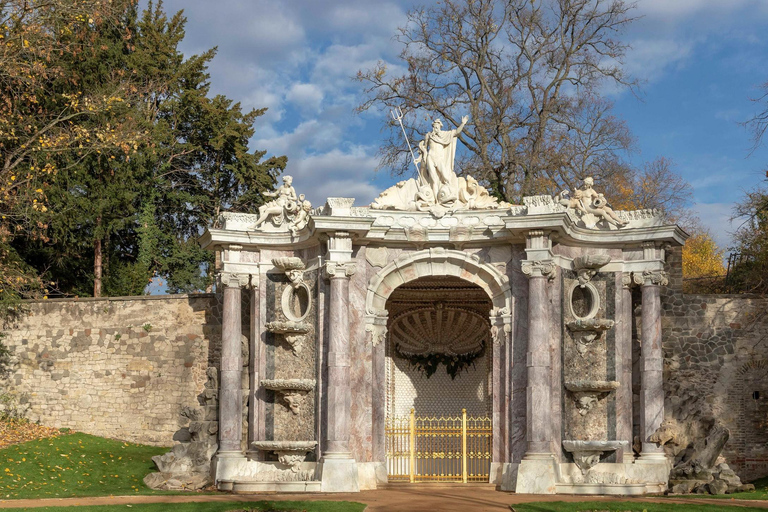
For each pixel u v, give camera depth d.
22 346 43.00
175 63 57.69
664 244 35.38
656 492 32.91
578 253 35.41
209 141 56.59
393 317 38.66
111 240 55.12
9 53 38.84
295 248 36.28
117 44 52.34
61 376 42.50
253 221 36.69
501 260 34.47
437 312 38.62
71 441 39.62
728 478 33.12
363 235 34.16
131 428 41.50
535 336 32.72
